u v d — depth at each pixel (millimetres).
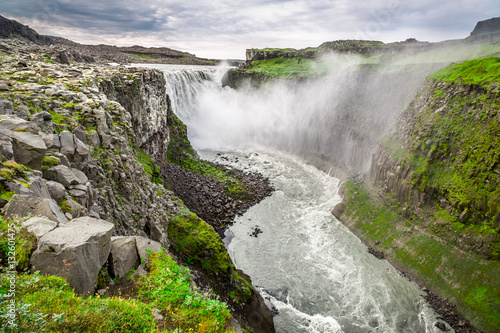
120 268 12938
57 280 9312
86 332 8438
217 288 28484
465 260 40031
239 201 58594
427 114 53094
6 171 11398
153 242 15047
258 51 181500
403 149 55094
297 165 83875
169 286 12891
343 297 38250
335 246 48781
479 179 41812
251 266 42438
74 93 25953
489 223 39562
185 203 51750
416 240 45750
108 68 53125
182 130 74188
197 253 30219
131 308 10164
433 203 47156
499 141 41000
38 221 10430
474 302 36250
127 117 32250
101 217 16625
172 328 11070
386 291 39625
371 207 55375
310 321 34219
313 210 59812
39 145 13492
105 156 21438
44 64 40406
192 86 103500
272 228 52188
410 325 34812
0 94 19312
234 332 12398
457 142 46562
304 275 41656
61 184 13977
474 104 46375
